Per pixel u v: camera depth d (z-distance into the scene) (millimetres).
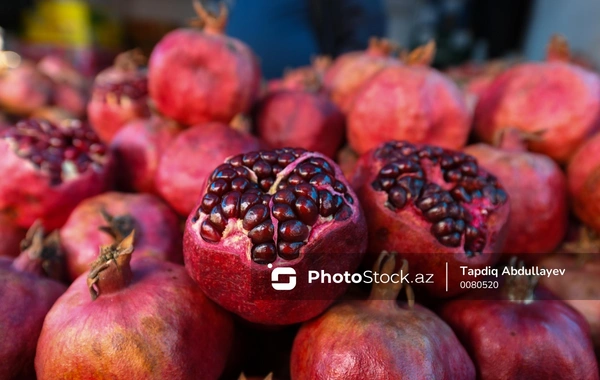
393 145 256
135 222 282
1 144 300
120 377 193
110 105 429
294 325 247
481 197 240
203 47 326
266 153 211
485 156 306
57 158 302
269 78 636
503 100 348
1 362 213
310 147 354
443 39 981
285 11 598
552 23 846
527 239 288
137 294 211
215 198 196
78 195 308
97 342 194
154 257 255
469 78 597
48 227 318
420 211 228
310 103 358
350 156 370
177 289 218
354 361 195
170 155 309
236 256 186
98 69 858
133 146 351
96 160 323
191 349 206
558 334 229
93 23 857
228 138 307
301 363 213
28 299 231
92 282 208
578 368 225
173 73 327
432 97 324
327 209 190
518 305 244
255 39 616
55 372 198
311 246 185
